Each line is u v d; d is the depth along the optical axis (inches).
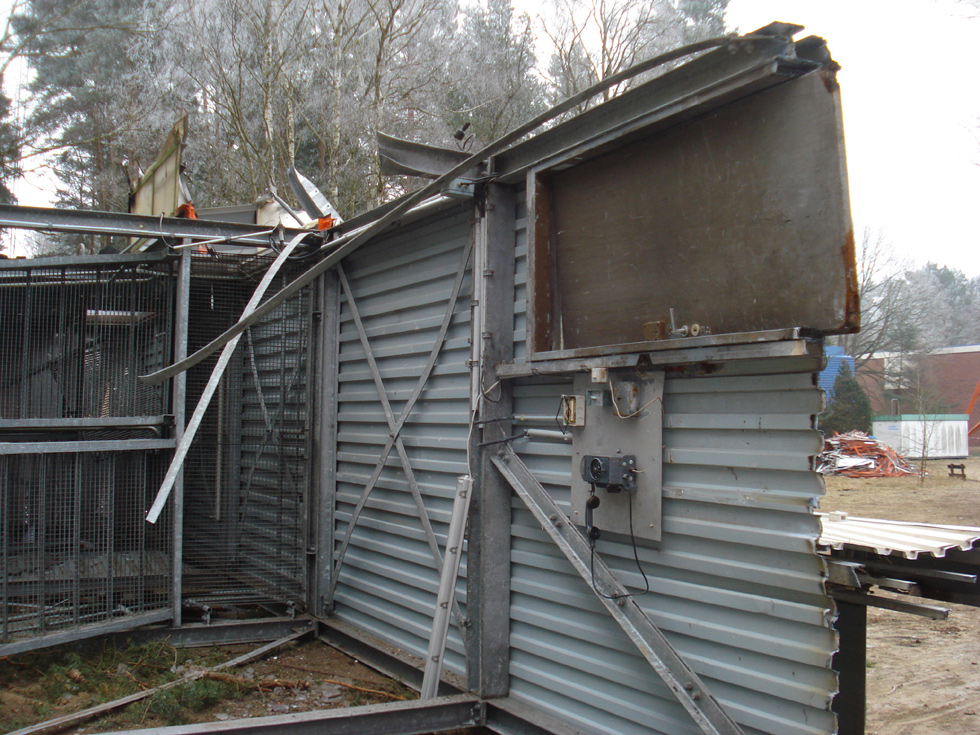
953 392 1654.8
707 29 714.8
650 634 129.5
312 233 230.7
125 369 214.2
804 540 110.8
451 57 737.0
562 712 150.9
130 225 211.3
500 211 168.6
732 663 121.3
